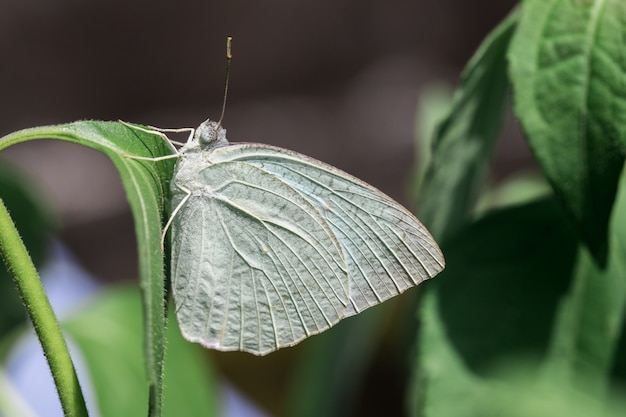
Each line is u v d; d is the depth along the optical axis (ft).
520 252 1.02
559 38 0.98
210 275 1.05
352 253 1.06
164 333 0.90
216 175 1.04
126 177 0.92
